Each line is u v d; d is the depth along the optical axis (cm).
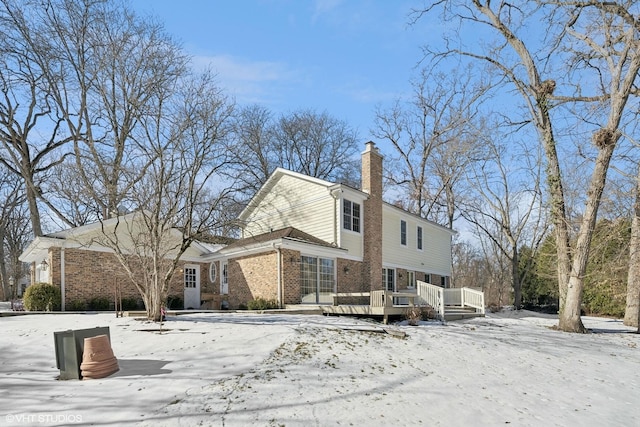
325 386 675
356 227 2080
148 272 1273
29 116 2545
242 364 760
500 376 848
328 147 4466
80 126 2536
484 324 1641
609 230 1833
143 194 1364
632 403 747
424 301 1781
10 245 3969
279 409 571
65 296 1716
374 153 2209
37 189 2442
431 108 3706
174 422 515
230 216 2372
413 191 3809
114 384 650
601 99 1576
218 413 546
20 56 2311
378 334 1116
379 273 2134
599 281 2053
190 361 774
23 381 676
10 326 1173
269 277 1800
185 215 1559
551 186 1697
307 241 1802
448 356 962
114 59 2138
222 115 1817
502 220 3130
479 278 5091
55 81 2397
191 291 2188
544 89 1658
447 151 3300
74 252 1755
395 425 552
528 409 666
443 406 640
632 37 1443
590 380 884
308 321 1278
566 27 1620
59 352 704
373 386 698
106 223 1827
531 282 2947
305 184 2127
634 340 1432
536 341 1269
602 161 1530
